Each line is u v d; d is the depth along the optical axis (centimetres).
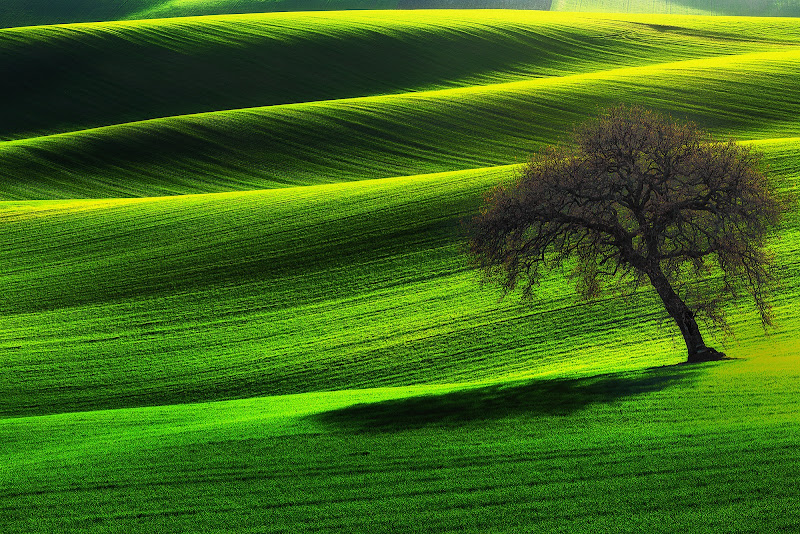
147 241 9819
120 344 7238
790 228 7919
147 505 2902
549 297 7331
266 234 9706
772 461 2800
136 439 3956
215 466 3319
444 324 7019
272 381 6300
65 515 2858
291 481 3055
